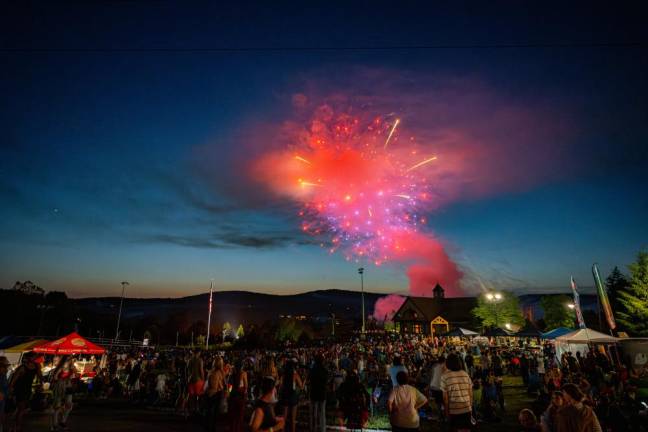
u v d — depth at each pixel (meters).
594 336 20.62
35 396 15.09
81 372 23.78
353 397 11.40
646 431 11.12
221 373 11.57
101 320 104.12
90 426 12.44
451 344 43.06
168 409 16.30
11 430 10.57
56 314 82.56
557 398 7.41
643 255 41.84
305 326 81.88
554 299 61.03
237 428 9.84
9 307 74.75
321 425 11.09
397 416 7.88
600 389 14.11
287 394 10.48
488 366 20.64
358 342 57.28
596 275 24.73
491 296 57.38
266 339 66.88
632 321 42.44
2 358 9.80
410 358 27.62
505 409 16.59
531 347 39.50
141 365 22.59
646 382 14.02
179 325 101.06
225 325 101.25
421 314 72.94
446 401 7.94
